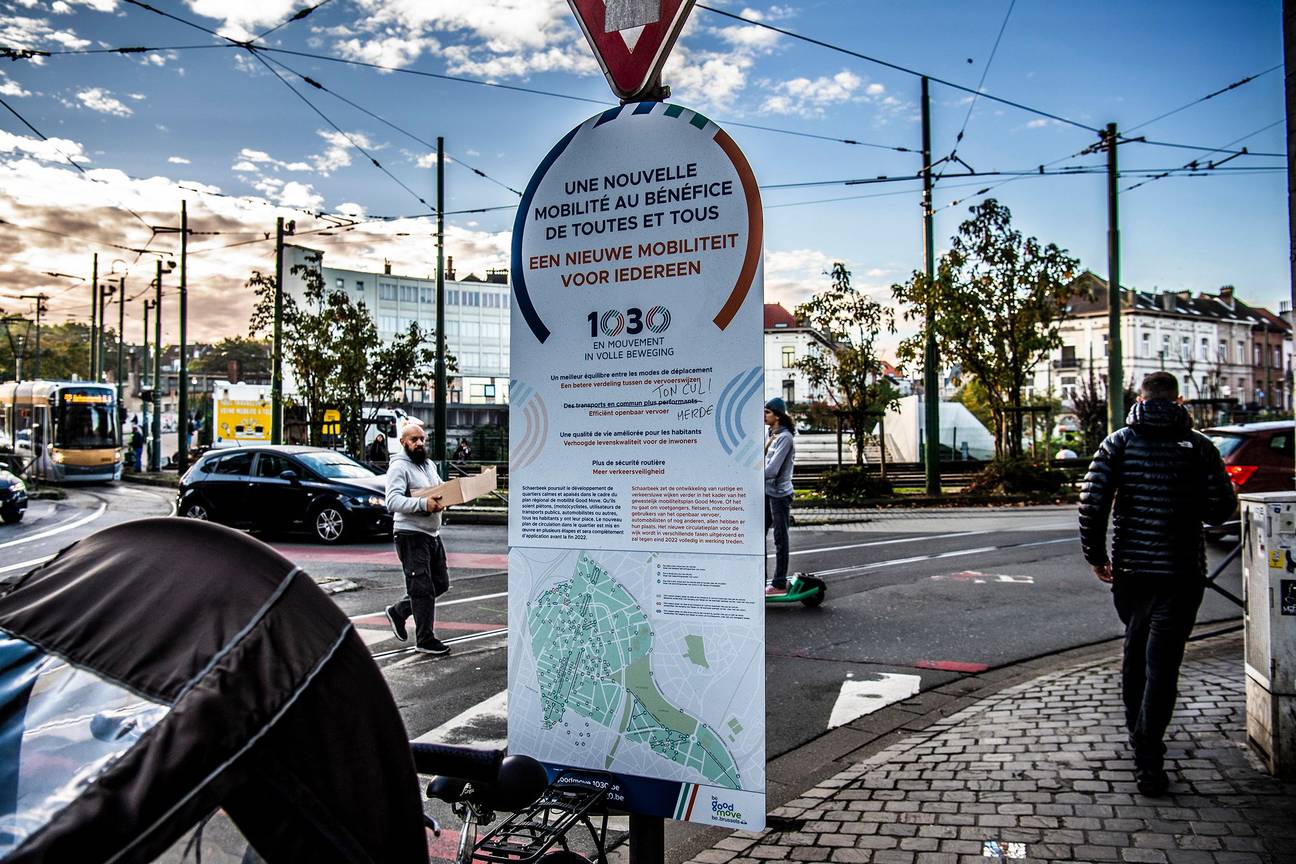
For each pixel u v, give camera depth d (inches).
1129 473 164.2
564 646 124.0
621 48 122.8
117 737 43.8
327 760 48.6
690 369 117.4
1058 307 871.1
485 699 236.8
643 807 119.6
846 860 140.3
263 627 49.3
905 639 293.0
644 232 119.3
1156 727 157.2
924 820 152.5
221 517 609.0
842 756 193.8
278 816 46.3
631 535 120.5
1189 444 161.9
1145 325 2908.5
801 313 965.8
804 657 272.7
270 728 46.3
